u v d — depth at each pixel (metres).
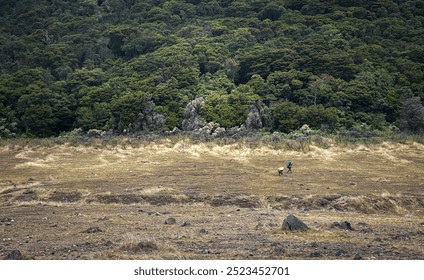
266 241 15.88
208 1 150.00
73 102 83.50
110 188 33.47
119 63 108.50
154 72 91.38
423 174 40.44
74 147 58.03
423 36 109.38
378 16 127.38
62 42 123.06
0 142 62.72
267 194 30.94
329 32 107.06
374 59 91.25
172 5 145.25
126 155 51.91
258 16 132.62
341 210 28.20
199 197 30.34
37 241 16.69
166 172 40.78
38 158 51.75
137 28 124.56
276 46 101.56
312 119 67.06
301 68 86.19
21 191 33.34
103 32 129.12
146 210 26.23
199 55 96.94
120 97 78.12
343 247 14.90
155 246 14.64
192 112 70.69
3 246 15.83
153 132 68.69
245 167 43.16
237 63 92.38
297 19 120.44
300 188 33.06
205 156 49.88
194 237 16.66
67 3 167.00
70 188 33.66
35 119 78.81
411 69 87.06
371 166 44.09
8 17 160.62
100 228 19.22
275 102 75.75
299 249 14.55
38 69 98.44
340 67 84.75
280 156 49.00
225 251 14.32
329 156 48.72
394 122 71.88
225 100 72.50
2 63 115.81
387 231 18.52
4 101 86.25
